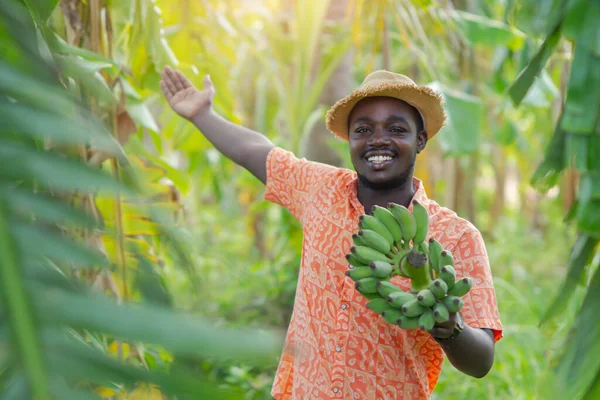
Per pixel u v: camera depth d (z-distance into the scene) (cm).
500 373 363
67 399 54
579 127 141
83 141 64
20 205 60
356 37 408
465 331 162
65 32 230
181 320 56
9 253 58
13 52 76
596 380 128
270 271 504
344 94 484
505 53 446
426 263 150
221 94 356
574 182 475
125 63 283
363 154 193
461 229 188
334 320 189
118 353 205
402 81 196
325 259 193
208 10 357
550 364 146
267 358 55
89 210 199
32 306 56
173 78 245
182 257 104
